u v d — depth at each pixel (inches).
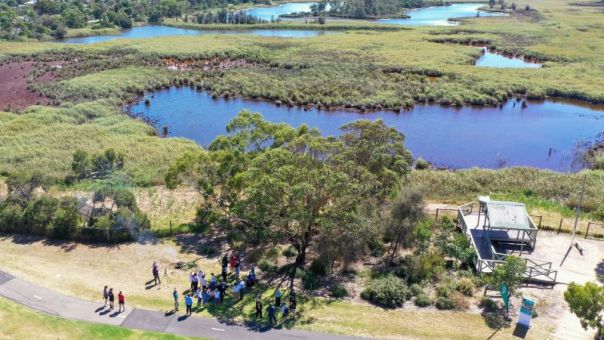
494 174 2527.1
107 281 1562.5
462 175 2518.5
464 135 3255.4
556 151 3024.1
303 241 1672.0
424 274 1600.6
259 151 1892.2
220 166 1838.1
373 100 3774.6
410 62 4827.8
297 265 1688.0
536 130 3361.2
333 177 1536.7
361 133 1875.0
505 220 1724.9
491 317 1411.2
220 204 1914.4
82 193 2178.9
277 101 3853.3
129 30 7824.8
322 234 1616.6
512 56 5497.1
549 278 1573.6
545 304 1467.8
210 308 1434.5
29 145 2810.0
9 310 1359.5
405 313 1430.9
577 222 1982.0
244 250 1793.8
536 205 2165.4
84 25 7642.7
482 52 5565.9
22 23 6820.9
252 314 1408.7
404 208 1638.8
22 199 1967.3
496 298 1504.7
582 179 2461.9
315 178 1551.4
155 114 3624.5
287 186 1525.6
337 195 1560.0
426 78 4350.4
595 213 2071.9
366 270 1676.9
